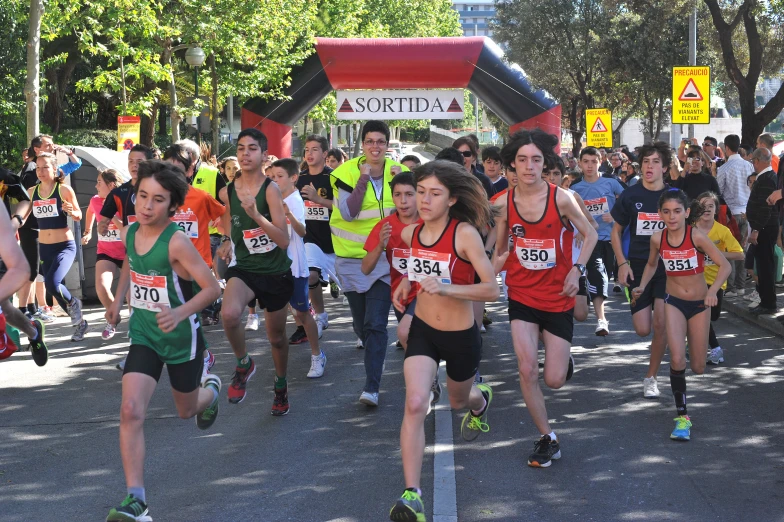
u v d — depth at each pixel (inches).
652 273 267.6
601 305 384.8
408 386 177.0
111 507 187.6
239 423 250.1
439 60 744.3
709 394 280.4
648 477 203.5
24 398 281.1
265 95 787.4
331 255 385.4
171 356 180.5
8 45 858.8
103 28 748.6
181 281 182.1
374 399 262.5
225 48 824.3
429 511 182.1
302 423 249.8
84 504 189.3
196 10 778.2
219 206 302.8
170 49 824.9
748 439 232.5
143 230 180.9
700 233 246.1
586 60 1149.1
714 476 204.1
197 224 299.3
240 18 814.5
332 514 181.6
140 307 180.5
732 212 495.8
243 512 183.0
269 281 245.0
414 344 184.2
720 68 1100.5
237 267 247.0
